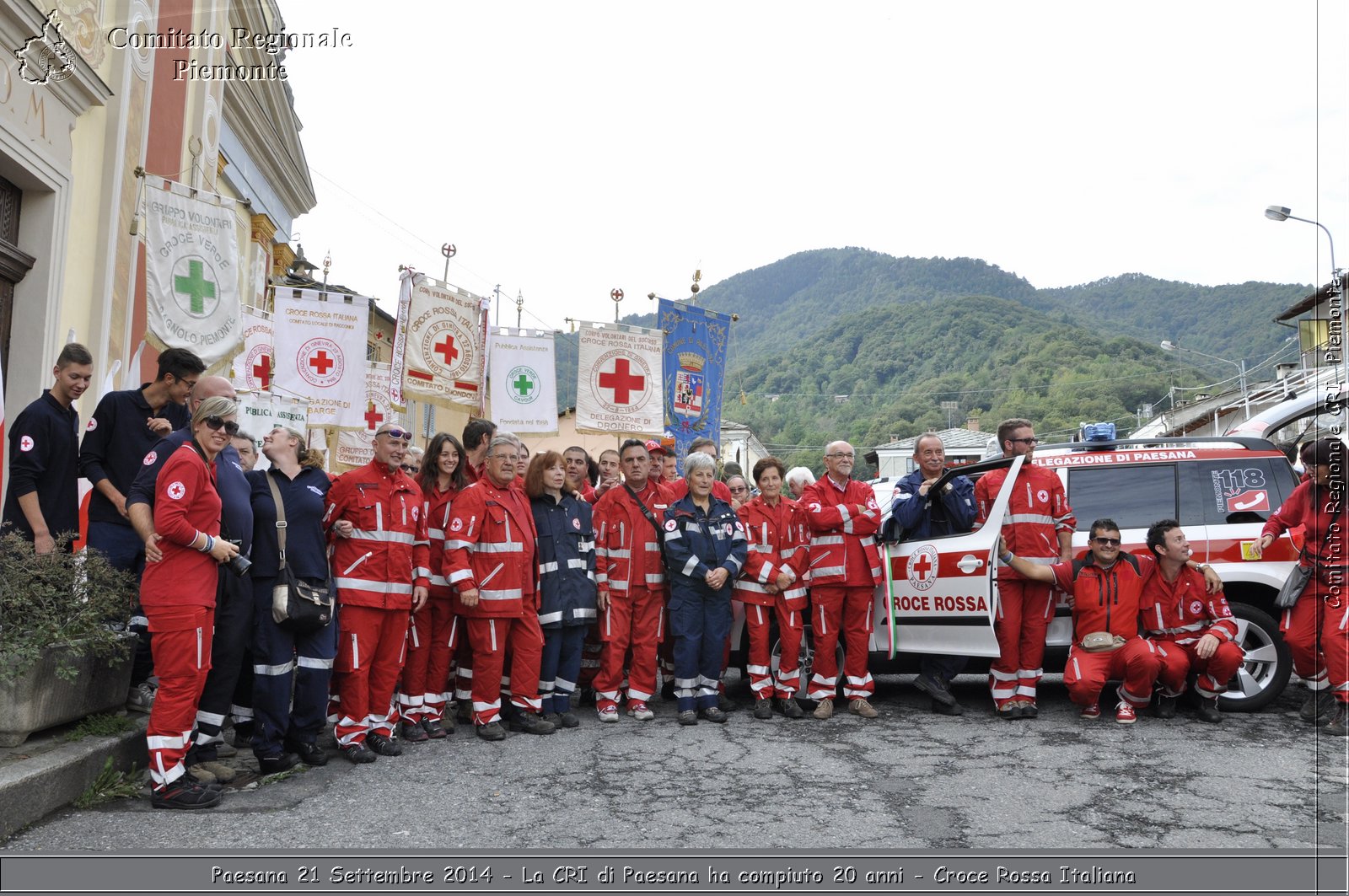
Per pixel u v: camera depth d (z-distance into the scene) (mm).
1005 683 6629
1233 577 6605
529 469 6750
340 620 5586
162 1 9211
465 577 6020
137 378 8516
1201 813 4426
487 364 10773
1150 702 6805
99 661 5039
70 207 7500
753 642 6977
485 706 6223
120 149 8141
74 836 4051
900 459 55094
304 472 5500
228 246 8086
